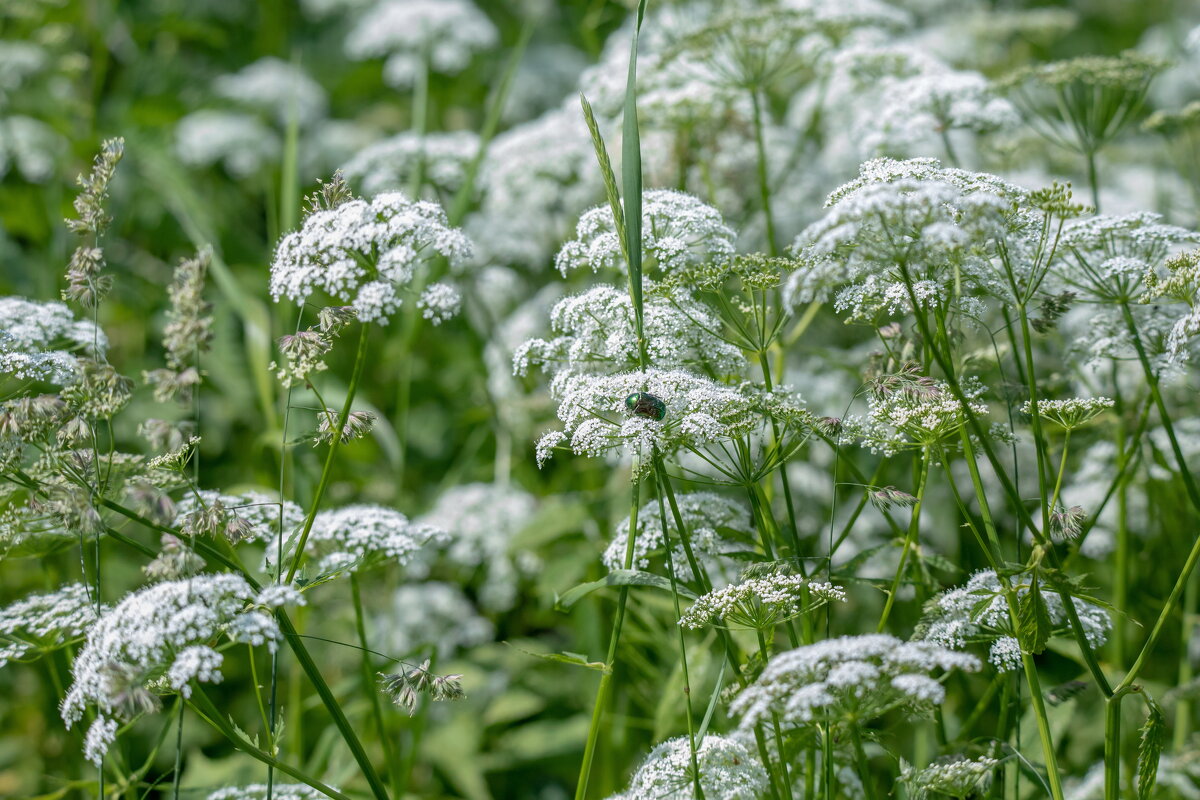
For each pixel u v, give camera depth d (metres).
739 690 3.99
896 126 6.70
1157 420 5.71
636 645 5.83
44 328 4.62
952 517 6.17
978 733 5.09
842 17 7.17
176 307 3.77
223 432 8.33
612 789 5.77
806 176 8.39
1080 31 14.41
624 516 6.35
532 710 6.46
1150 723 3.53
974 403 3.81
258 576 5.81
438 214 3.86
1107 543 5.91
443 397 9.12
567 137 8.38
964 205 3.18
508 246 8.58
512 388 8.08
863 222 3.19
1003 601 3.88
